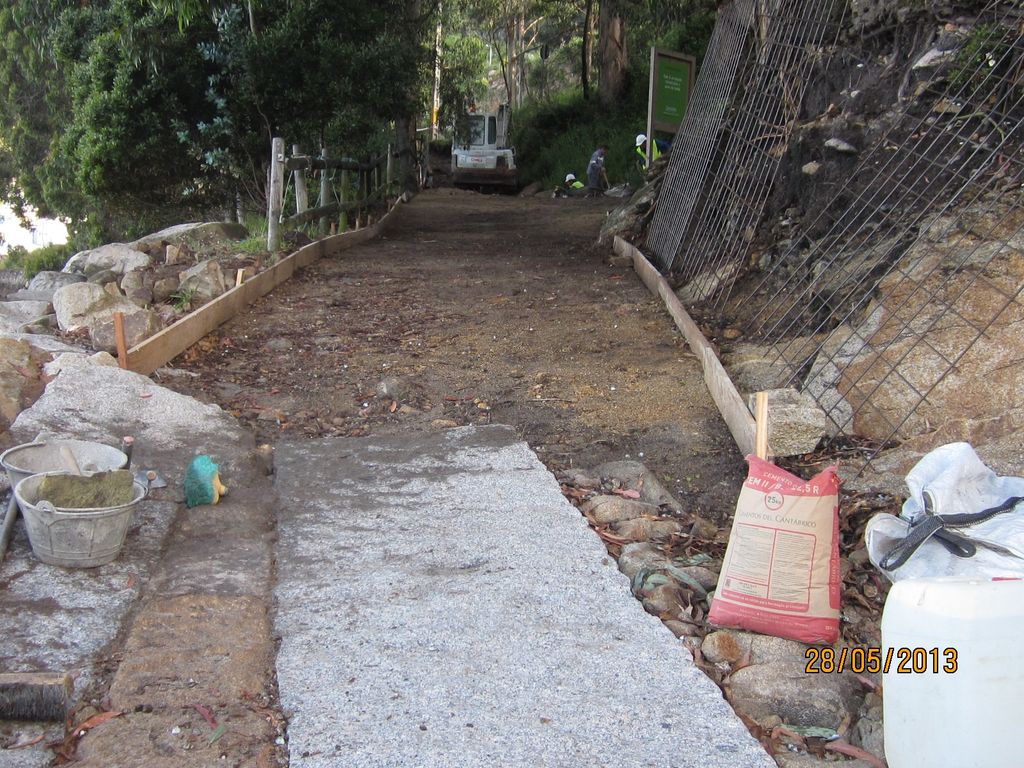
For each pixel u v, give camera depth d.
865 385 5.66
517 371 6.81
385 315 8.26
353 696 3.09
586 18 32.53
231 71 12.80
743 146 8.92
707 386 6.40
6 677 2.88
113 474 3.89
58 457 4.25
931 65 6.77
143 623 3.45
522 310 8.46
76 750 2.80
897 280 5.99
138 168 13.47
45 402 5.13
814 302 6.75
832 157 7.48
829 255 6.89
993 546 3.45
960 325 5.55
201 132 12.98
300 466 5.08
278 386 6.43
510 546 4.20
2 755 2.75
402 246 12.30
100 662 3.24
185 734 2.87
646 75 30.14
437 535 4.30
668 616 3.75
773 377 6.22
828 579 3.62
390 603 3.69
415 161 23.86
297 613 3.61
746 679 3.33
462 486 4.86
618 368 6.84
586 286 9.39
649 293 8.96
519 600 3.73
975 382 5.34
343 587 3.81
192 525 4.31
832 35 8.12
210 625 3.47
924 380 5.47
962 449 3.87
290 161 10.53
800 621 3.59
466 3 27.86
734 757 2.85
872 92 7.40
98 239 18.12
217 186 14.09
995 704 2.67
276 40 12.44
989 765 2.68
